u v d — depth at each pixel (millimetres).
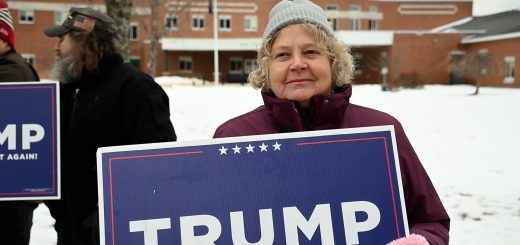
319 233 1578
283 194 1601
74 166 2502
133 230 1576
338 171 1616
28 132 2461
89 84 2518
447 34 38875
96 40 2484
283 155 1625
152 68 24703
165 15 41219
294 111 1703
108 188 1601
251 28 44094
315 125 1742
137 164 1620
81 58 2490
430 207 1699
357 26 44906
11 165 2453
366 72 43250
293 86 1708
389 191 1604
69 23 2484
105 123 2461
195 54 43875
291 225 1583
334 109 1709
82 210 2527
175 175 1614
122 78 2490
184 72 41594
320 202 1598
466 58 26781
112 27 2557
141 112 2441
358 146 1631
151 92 2486
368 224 1583
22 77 2670
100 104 2461
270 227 1582
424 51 38844
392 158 1625
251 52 44500
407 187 1711
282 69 1716
